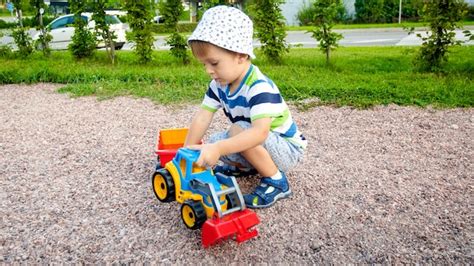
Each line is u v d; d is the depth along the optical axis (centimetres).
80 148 430
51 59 1016
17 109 584
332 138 450
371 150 416
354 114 527
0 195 331
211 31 254
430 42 755
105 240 270
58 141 452
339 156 402
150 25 930
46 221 293
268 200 303
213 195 253
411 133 461
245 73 280
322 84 641
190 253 256
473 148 416
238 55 264
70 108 580
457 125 480
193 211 257
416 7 793
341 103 561
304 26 2253
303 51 1092
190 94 621
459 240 267
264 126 271
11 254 258
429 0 750
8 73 773
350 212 300
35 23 1051
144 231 279
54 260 252
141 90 655
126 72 766
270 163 300
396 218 292
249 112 287
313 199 318
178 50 932
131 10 905
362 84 641
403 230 278
